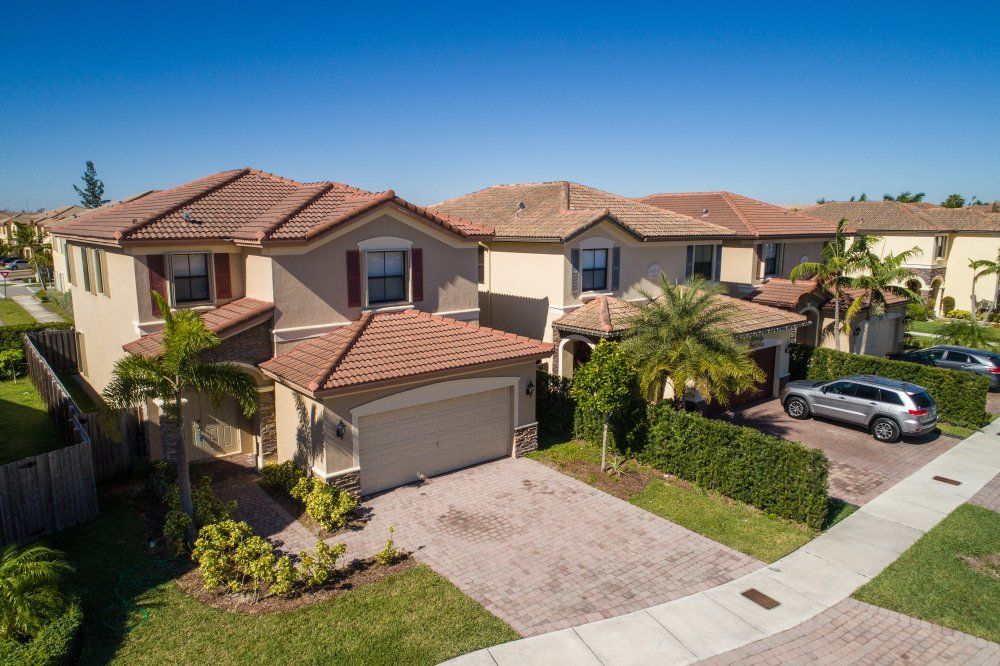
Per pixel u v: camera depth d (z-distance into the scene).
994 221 45.69
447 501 15.02
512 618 10.53
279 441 16.73
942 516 14.34
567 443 18.97
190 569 11.78
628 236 23.72
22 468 12.45
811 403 21.30
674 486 15.88
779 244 30.48
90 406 21.64
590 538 13.28
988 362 25.92
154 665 9.25
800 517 13.90
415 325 17.47
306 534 13.39
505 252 24.69
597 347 16.69
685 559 12.46
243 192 19.62
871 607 10.90
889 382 19.92
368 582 11.52
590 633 10.13
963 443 19.38
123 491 15.00
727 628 10.30
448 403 16.45
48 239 66.12
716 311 17.75
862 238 27.83
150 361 12.16
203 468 16.88
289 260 16.27
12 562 9.41
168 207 17.48
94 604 10.64
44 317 42.22
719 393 17.09
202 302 17.44
